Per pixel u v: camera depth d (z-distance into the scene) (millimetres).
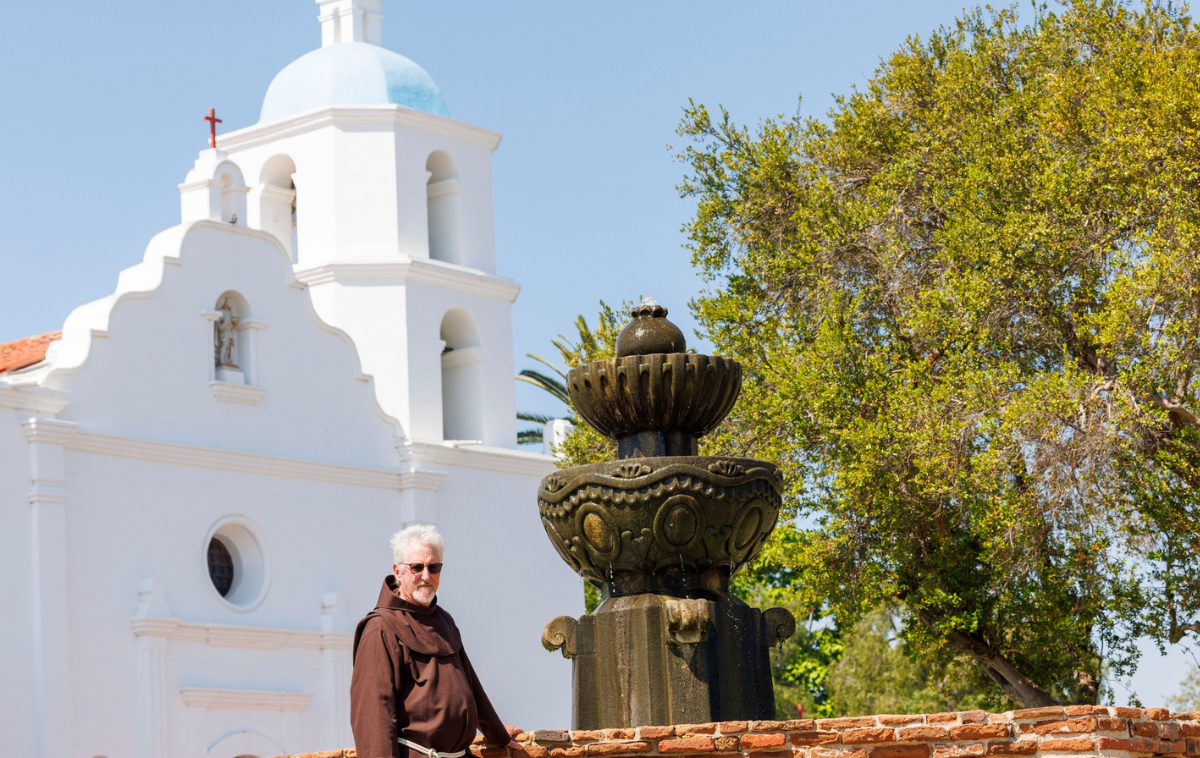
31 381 22047
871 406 22766
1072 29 24562
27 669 21375
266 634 24156
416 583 6324
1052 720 6988
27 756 21109
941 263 23844
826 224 23984
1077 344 22469
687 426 9250
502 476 28922
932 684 31000
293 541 25250
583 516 8836
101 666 22141
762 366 23516
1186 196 20297
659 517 8648
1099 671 24312
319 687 25000
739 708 8695
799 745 7289
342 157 28984
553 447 29234
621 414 9164
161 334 24078
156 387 23828
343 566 25891
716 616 8742
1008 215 21766
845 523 22688
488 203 30875
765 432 22812
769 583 46344
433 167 30984
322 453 26156
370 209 28953
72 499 22312
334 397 26609
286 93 29922
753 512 8891
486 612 28062
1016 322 22594
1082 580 21906
